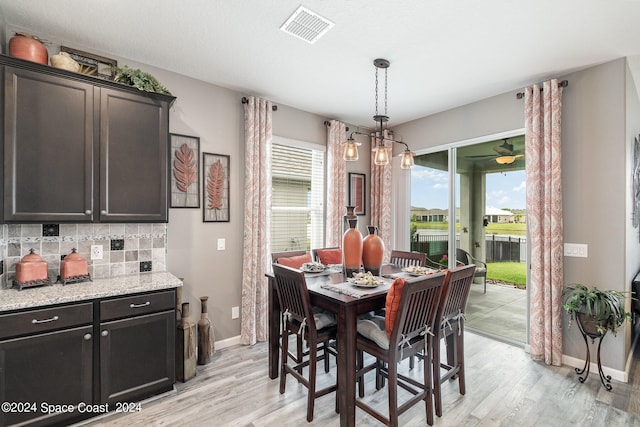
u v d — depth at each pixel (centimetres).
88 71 247
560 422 200
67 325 190
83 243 243
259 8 199
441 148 397
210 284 312
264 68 282
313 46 244
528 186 296
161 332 226
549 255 282
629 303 258
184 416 206
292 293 216
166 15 206
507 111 331
